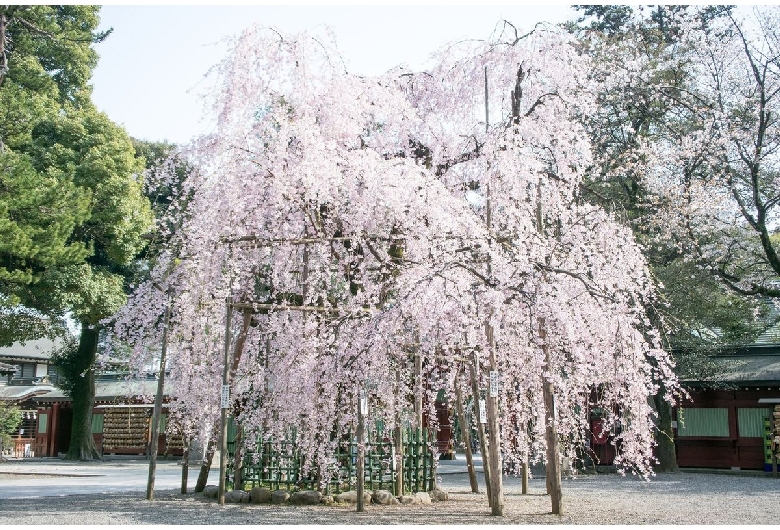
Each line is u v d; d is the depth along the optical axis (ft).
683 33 61.16
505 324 32.19
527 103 40.22
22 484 51.96
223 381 33.99
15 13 67.10
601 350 32.76
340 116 34.83
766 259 57.88
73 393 88.74
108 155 66.33
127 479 57.31
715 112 53.98
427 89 41.70
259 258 34.32
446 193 33.50
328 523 27.14
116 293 65.82
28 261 58.44
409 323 31.04
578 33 70.85
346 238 33.01
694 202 53.11
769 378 61.31
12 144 61.36
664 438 62.75
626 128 63.62
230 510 31.89
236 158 32.73
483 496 41.19
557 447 31.58
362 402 31.55
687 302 56.85
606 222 36.45
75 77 75.00
